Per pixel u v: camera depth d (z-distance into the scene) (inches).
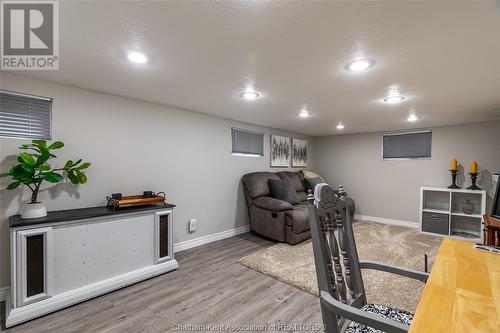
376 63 73.7
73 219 82.4
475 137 163.9
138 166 118.1
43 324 72.2
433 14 49.7
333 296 44.4
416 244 146.7
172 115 131.5
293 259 122.3
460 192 162.4
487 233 100.6
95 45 64.4
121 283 92.7
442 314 29.2
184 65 76.7
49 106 94.0
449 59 70.3
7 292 82.6
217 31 57.2
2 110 85.0
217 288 94.5
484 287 36.0
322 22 53.2
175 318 76.0
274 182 170.7
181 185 136.1
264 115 149.0
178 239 134.7
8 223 83.7
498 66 74.4
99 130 105.4
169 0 46.2
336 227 51.9
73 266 83.0
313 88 97.1
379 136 207.2
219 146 156.4
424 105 120.9
